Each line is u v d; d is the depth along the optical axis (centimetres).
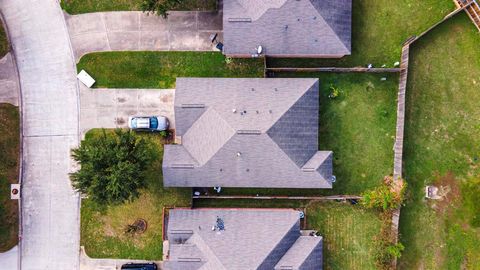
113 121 4434
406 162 4375
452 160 4366
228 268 4000
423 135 4375
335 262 4356
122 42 4447
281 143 4075
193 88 4166
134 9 4441
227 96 4128
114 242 4400
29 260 4422
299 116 4119
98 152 3831
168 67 4434
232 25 4116
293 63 4409
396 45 4372
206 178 4166
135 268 4294
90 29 4453
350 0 4188
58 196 4444
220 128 4069
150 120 4291
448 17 4303
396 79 4375
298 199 4375
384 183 4338
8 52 4466
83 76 4431
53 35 4469
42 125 4453
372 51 4375
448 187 4369
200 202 4397
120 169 3775
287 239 4109
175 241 4147
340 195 4356
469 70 4375
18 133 4447
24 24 4484
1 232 4391
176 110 4128
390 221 4262
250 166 4122
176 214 4200
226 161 4100
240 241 4078
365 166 4366
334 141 4378
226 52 4184
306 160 4156
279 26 4100
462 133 4369
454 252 4356
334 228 4366
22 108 4462
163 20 4431
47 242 4428
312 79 4172
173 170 4138
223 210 4212
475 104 4369
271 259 4047
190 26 4428
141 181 4053
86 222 4416
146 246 4384
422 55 4378
